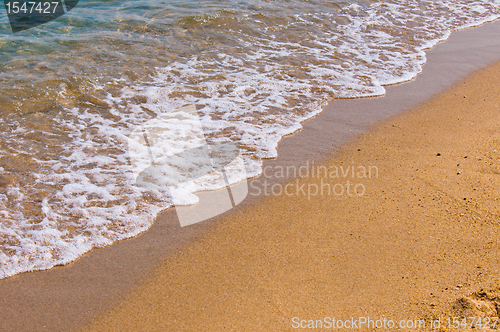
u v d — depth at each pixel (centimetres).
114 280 279
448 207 325
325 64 618
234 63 613
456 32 759
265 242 306
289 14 790
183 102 511
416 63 628
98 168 390
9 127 445
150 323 247
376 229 311
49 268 290
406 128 457
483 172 363
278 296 260
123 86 538
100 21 731
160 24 721
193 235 317
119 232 322
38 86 521
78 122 462
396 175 375
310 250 296
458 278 257
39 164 391
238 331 238
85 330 245
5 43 634
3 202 344
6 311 257
